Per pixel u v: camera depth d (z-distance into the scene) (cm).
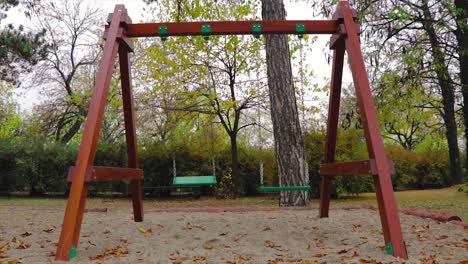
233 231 495
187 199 1456
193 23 455
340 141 1296
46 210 810
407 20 1127
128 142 520
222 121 1475
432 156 1952
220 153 1579
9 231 496
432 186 1975
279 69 835
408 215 603
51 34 2053
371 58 1166
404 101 1246
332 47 493
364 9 1123
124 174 452
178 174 1523
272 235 463
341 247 388
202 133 1661
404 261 315
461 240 402
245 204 1173
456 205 893
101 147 1521
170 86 1498
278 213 676
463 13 1142
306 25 454
